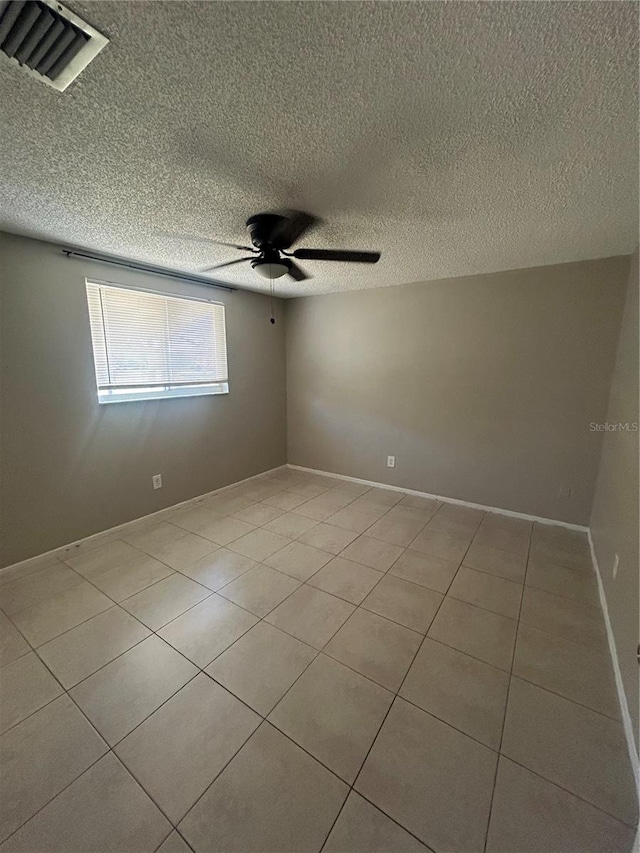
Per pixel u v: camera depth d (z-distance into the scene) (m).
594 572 2.36
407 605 2.03
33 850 1.01
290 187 1.59
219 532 2.91
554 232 2.11
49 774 1.19
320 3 0.78
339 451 4.25
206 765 1.22
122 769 1.21
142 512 3.12
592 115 1.11
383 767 1.22
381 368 3.79
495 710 1.42
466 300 3.21
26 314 2.30
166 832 1.05
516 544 2.72
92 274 2.59
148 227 2.08
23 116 1.13
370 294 3.74
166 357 3.17
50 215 1.92
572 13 0.79
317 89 1.02
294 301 4.30
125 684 1.53
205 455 3.65
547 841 1.03
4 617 1.92
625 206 1.75
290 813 1.09
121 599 2.07
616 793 1.14
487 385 3.21
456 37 0.85
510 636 1.80
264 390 4.27
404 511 3.34
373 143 1.28
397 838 1.04
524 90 1.01
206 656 1.67
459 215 1.88
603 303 2.67
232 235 2.21
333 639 1.78
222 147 1.31
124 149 1.32
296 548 2.66
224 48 0.89
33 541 2.45
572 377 2.85
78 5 0.77
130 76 0.97
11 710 1.41
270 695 1.48
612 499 2.12
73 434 2.60
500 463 3.24
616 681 1.54
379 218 1.93
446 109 1.10
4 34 0.83
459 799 1.13
